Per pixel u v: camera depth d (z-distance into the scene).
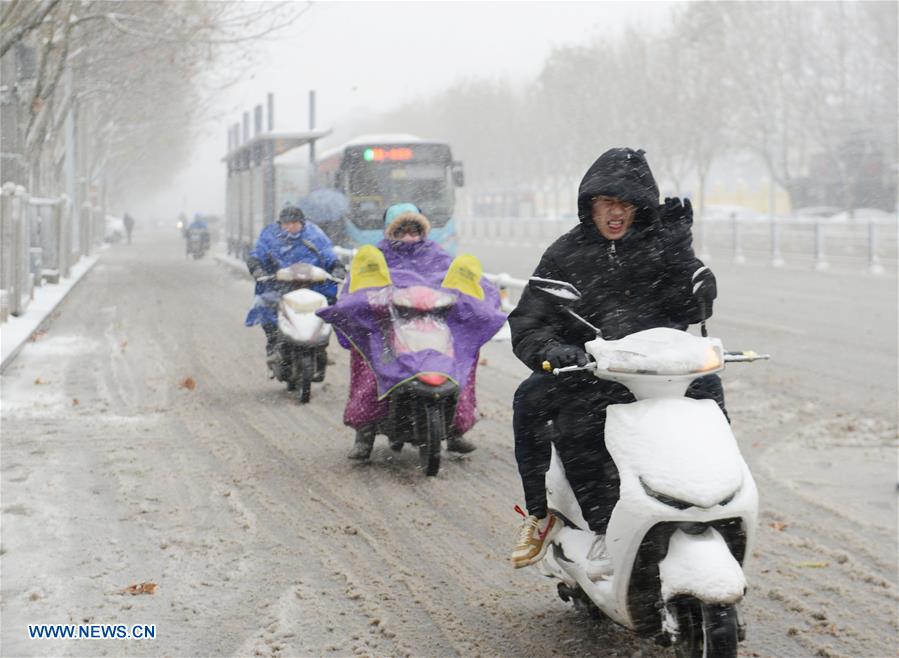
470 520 17.20
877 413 25.20
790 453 21.52
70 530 16.44
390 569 14.85
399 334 19.41
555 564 12.01
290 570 14.81
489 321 19.81
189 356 35.62
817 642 12.43
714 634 9.52
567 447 11.16
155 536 16.22
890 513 17.48
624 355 9.98
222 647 12.27
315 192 68.75
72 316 48.88
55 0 50.50
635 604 10.45
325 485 19.34
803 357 33.62
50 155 83.56
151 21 63.16
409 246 20.36
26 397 27.55
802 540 16.12
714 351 10.05
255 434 23.55
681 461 9.66
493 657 11.98
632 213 11.18
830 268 73.44
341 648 12.27
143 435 23.23
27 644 12.31
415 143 68.19
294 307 27.12
